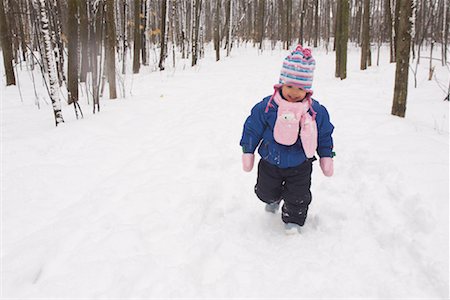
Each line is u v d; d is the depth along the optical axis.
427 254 2.64
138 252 2.86
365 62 13.31
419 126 5.64
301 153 3.00
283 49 27.62
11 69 11.39
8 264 2.76
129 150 5.30
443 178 3.53
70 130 5.95
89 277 2.57
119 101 8.52
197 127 6.34
